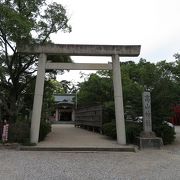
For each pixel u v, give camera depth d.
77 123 32.78
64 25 16.72
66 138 17.91
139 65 28.39
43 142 15.56
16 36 13.80
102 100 26.23
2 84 17.28
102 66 15.70
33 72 18.19
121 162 10.44
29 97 19.81
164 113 15.99
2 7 13.44
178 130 29.28
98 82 26.62
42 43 15.10
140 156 11.98
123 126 15.20
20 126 14.91
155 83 16.58
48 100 26.88
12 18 13.20
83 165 9.70
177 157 11.77
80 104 33.38
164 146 15.23
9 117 17.89
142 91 16.20
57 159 10.91
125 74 26.11
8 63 16.41
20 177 7.77
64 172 8.48
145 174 8.37
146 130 14.73
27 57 17.45
